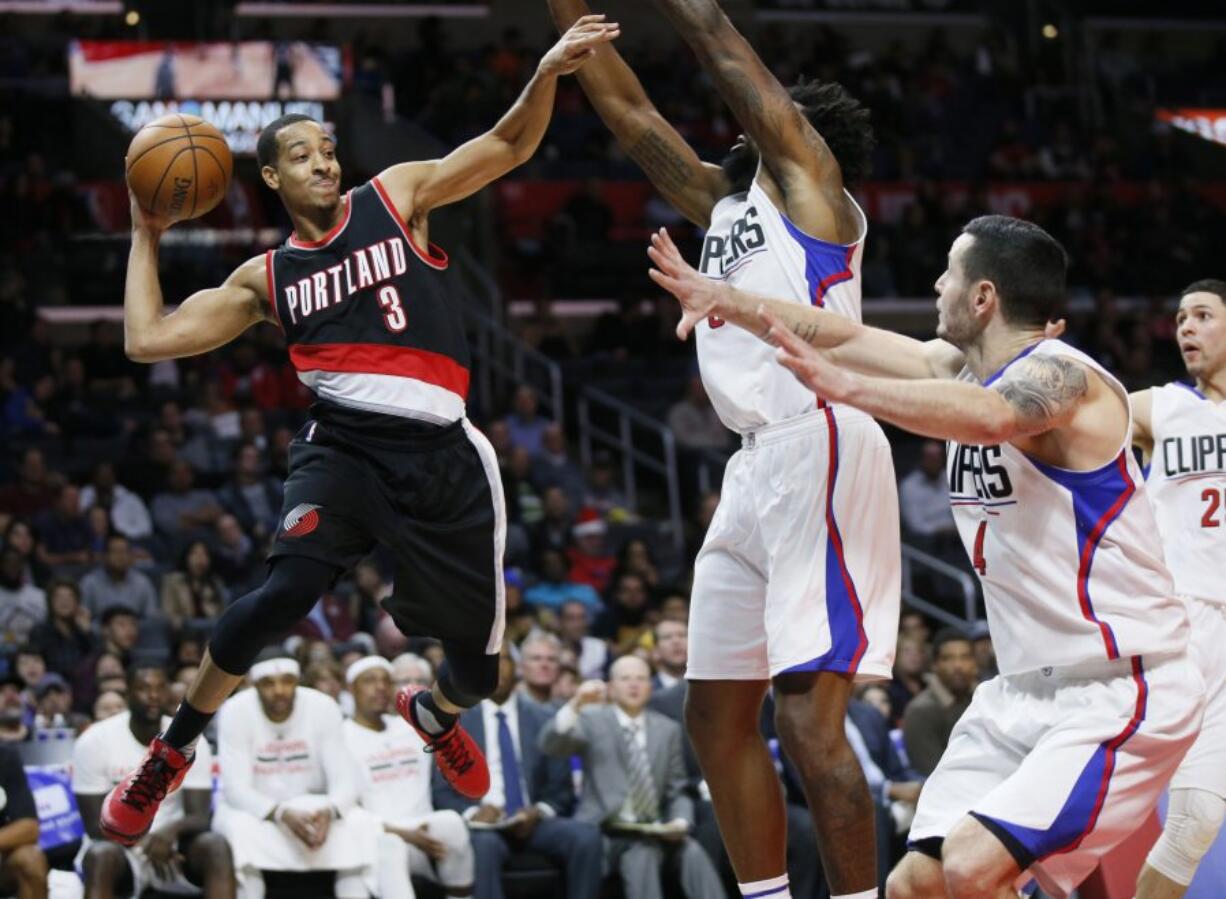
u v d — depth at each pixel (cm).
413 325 396
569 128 1766
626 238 1659
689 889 716
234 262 1473
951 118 1953
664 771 739
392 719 728
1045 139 1952
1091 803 349
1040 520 361
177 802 691
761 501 407
